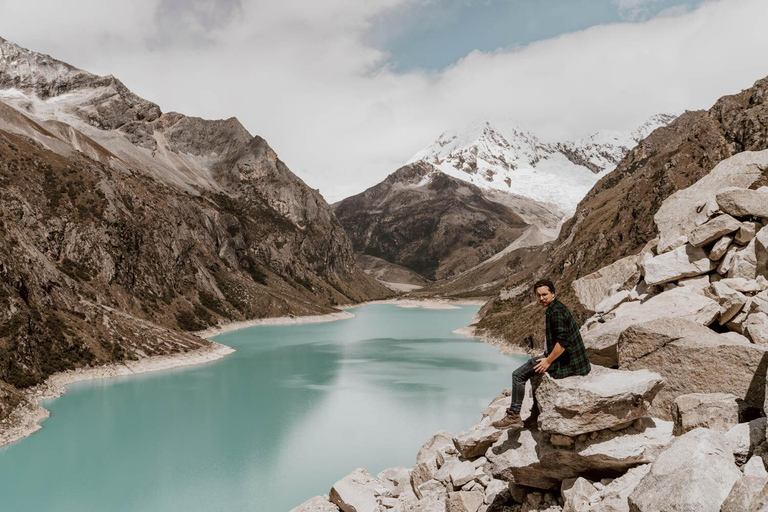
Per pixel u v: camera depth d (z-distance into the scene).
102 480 46.94
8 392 65.56
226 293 187.62
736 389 12.00
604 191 199.38
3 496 43.94
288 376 92.19
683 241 18.67
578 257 138.00
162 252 167.38
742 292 14.95
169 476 47.81
